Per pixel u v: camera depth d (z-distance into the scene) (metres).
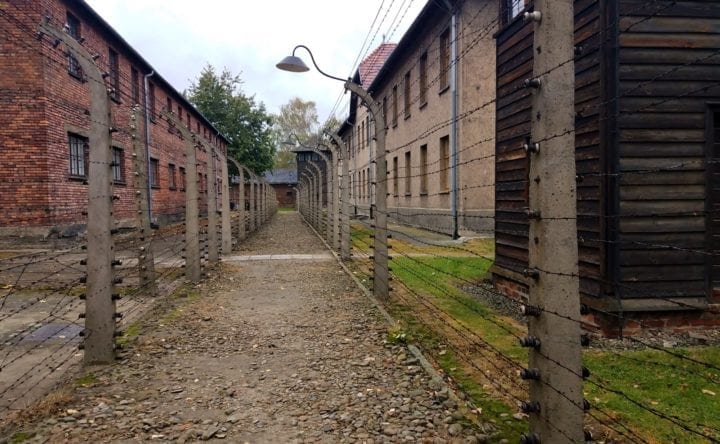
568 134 2.53
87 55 4.76
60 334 5.85
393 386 4.30
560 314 2.55
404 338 5.53
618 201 5.49
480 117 16.17
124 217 18.00
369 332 5.96
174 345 5.51
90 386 4.32
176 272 10.55
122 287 8.56
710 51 5.55
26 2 12.72
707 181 5.60
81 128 14.88
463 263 10.77
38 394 4.11
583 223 5.92
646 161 5.54
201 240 11.35
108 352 4.88
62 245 13.16
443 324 6.28
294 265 11.77
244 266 11.62
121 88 18.53
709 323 5.64
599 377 4.37
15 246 12.88
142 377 4.55
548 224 2.54
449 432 3.45
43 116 12.87
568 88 2.52
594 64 5.69
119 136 17.83
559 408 2.57
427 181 19.42
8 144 12.83
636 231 5.54
